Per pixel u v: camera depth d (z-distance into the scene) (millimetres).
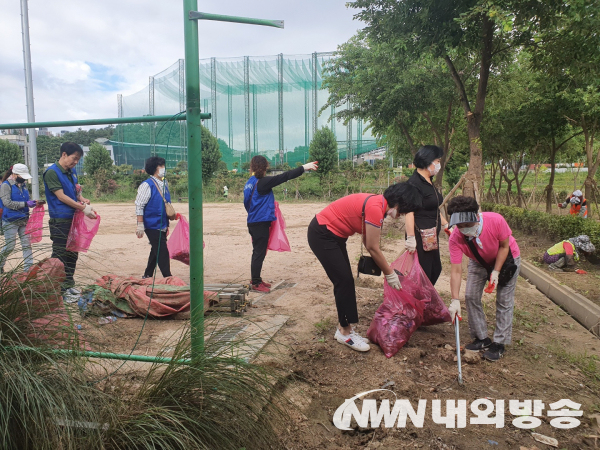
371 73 13938
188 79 2562
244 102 48719
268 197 5535
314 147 34406
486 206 17141
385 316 3934
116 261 7688
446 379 3500
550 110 13664
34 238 3016
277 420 2537
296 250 9391
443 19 9070
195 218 2611
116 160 49938
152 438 1957
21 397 1873
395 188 3592
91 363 2457
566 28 8648
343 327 3918
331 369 3537
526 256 9211
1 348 2133
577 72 9453
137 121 2848
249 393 2305
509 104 14289
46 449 1885
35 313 2342
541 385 3492
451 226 3641
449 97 13586
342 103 17250
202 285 2645
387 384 3338
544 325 4996
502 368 3742
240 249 9430
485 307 5367
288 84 47656
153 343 3609
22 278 2439
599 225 8641
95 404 2094
